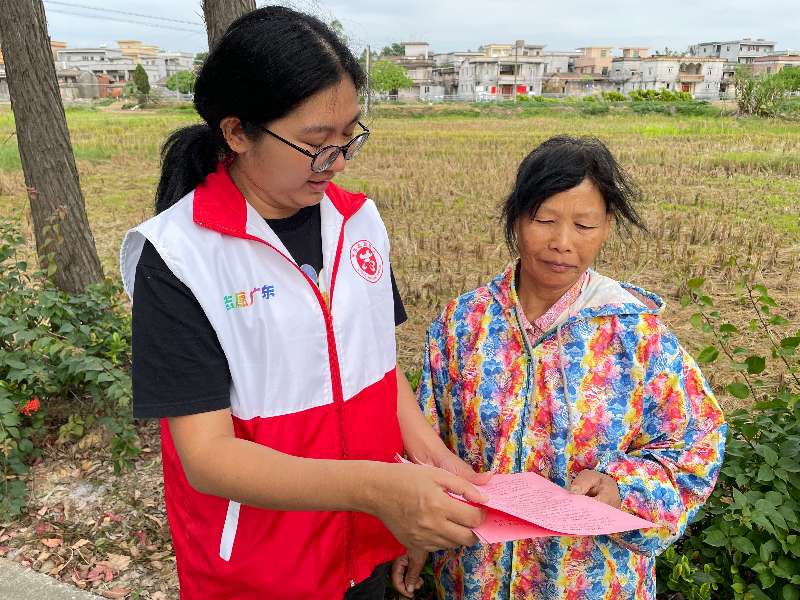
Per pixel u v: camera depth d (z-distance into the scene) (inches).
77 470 144.3
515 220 62.7
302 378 54.3
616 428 62.1
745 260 303.4
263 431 53.6
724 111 1761.8
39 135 170.2
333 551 59.0
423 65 3668.8
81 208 181.6
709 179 571.2
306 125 45.9
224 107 47.0
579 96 3378.4
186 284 49.0
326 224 57.8
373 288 60.7
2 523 127.1
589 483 58.7
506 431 64.8
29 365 142.9
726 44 4239.7
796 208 436.1
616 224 63.0
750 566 85.4
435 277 288.0
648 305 64.5
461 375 69.1
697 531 98.7
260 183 50.8
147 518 128.6
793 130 1160.8
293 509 48.3
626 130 1204.5
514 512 48.8
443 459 63.4
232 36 45.8
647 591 67.0
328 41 46.3
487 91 3294.8
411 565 74.7
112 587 110.6
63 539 122.6
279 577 55.8
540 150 60.2
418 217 422.3
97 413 158.6
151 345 49.0
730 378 180.1
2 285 153.7
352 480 47.3
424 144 922.1
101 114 1951.3
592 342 62.2
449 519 45.1
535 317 66.3
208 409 50.1
